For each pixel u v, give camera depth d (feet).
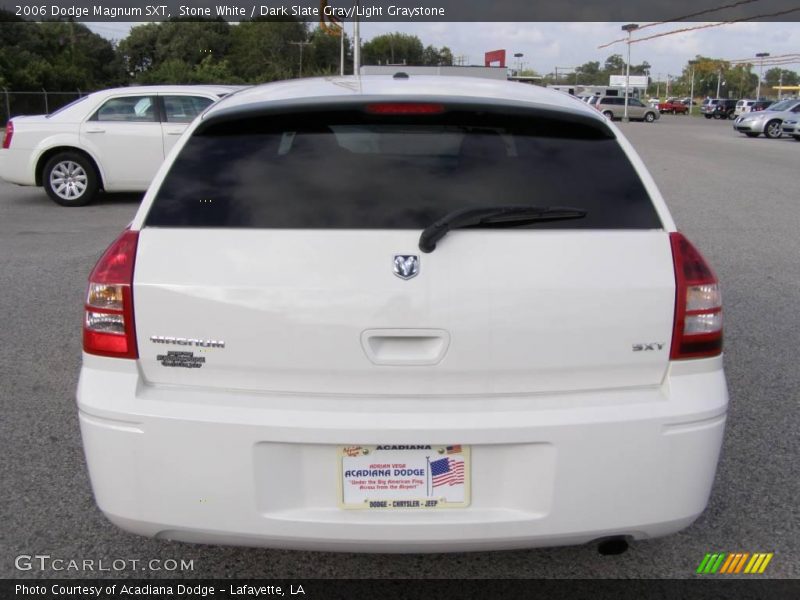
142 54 221.46
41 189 44.83
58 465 12.09
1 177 37.76
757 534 10.42
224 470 7.56
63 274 24.27
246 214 7.88
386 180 8.04
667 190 45.50
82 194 37.76
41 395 14.88
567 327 7.66
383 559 9.90
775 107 105.81
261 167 8.20
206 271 7.66
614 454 7.65
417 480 7.64
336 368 7.61
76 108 37.52
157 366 7.79
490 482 7.66
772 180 51.03
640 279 7.79
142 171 37.70
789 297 22.18
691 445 7.85
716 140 95.86
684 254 8.05
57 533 10.31
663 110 259.80
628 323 7.75
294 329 7.56
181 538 7.93
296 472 7.61
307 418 7.48
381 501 7.65
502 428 7.47
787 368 16.49
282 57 228.22
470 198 7.93
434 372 7.62
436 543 7.65
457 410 7.57
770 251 28.45
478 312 7.55
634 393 7.90
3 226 32.32
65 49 178.09
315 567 9.72
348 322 7.53
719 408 7.98
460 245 7.63
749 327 19.35
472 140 8.47
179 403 7.62
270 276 7.58
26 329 18.85
